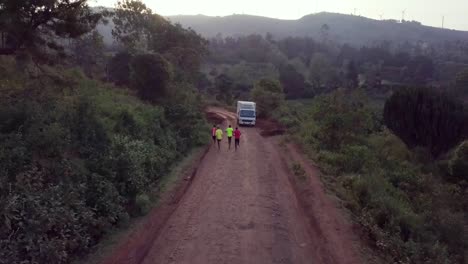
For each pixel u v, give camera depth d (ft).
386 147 105.09
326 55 654.53
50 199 34.81
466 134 103.91
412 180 77.71
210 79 388.78
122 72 124.57
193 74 206.18
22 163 37.04
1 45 63.46
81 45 128.88
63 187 38.32
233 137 116.47
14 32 59.67
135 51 135.64
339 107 98.17
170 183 59.88
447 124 103.71
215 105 241.14
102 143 52.47
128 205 46.98
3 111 44.04
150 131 72.54
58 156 41.96
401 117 110.63
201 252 38.78
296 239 43.06
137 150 57.47
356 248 41.06
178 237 42.01
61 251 31.40
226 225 45.85
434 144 106.63
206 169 72.64
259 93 179.83
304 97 375.45
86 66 132.26
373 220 47.16
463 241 52.80
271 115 170.91
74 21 68.18
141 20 173.58
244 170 73.31
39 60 67.41
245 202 54.44
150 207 48.60
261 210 51.52
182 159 76.95
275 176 69.82
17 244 29.68
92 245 36.94
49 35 69.00
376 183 63.21
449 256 46.93
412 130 108.78
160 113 85.51
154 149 65.05
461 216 61.46
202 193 57.57
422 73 444.14
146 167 57.21
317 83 419.95
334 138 93.81
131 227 42.39
